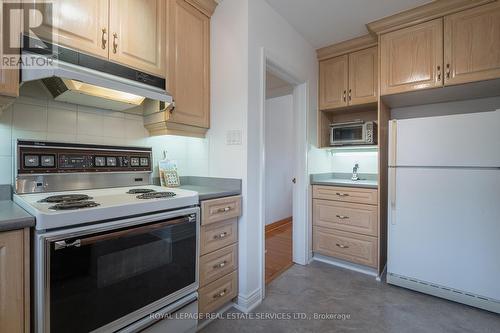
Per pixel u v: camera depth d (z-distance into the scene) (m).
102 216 1.05
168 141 2.01
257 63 1.88
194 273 1.48
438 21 2.01
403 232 2.10
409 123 2.06
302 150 2.66
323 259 2.77
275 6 2.03
